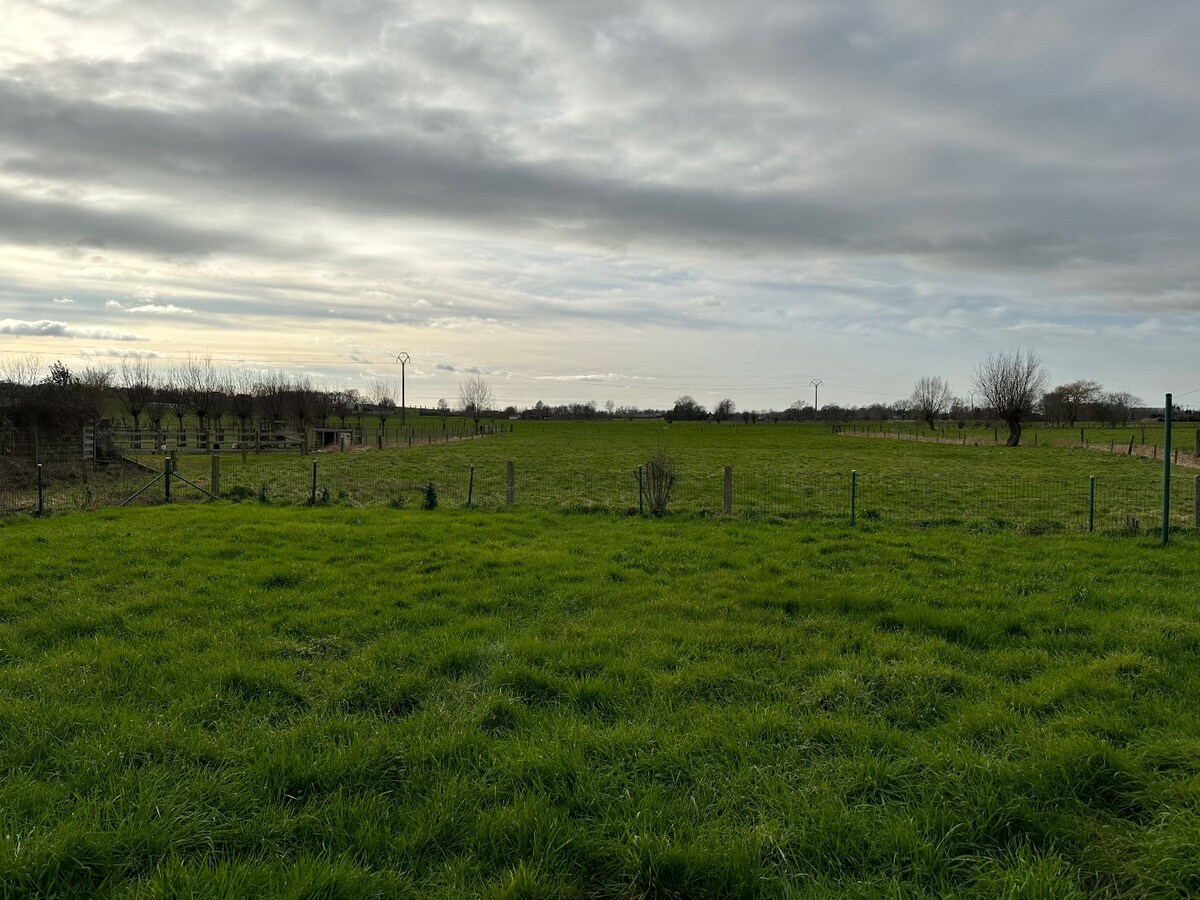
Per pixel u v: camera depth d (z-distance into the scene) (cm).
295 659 692
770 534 1414
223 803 436
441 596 930
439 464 3838
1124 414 9956
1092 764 469
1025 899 361
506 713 575
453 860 394
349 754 489
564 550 1238
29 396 2897
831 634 783
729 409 14962
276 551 1195
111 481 2514
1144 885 372
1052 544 1304
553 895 369
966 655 715
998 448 5794
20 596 900
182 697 592
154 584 962
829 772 482
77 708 558
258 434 4572
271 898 353
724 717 563
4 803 427
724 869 383
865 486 2744
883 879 380
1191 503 2175
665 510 1719
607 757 501
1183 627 769
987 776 458
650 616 845
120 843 391
